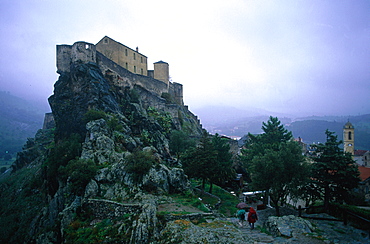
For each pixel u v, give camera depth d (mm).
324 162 27125
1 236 35500
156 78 75000
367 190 42906
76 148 34844
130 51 62625
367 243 13008
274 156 26844
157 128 50688
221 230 15734
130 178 27109
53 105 44031
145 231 17062
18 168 68125
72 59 45344
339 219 18703
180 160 45562
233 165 61375
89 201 23984
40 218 33406
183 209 21969
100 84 43469
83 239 19000
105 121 37094
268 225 16281
